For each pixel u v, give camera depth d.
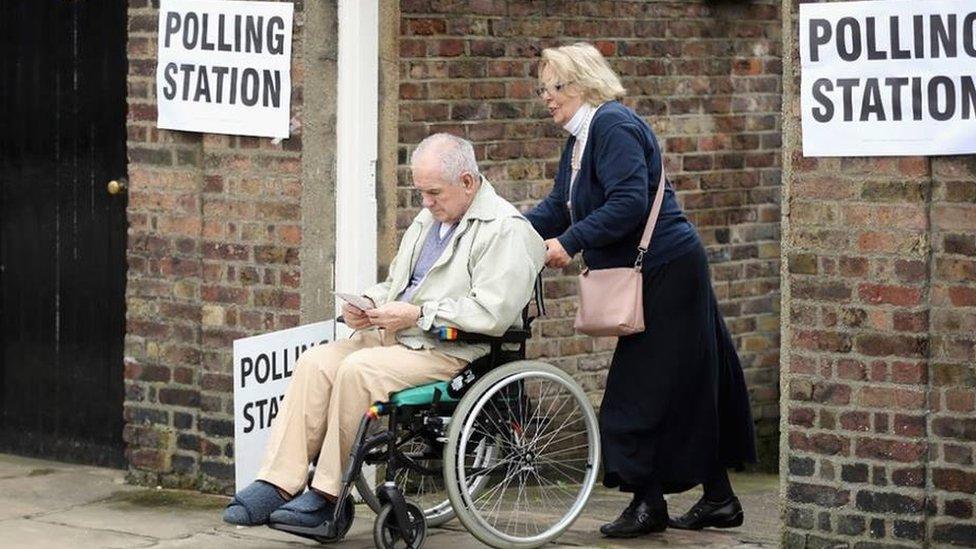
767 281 10.12
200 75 8.16
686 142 9.65
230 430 8.22
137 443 8.52
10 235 9.16
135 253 8.46
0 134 9.12
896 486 6.71
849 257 6.72
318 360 6.82
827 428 6.83
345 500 6.69
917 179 6.57
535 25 8.91
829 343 6.79
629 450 7.26
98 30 8.71
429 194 6.82
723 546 7.27
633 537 7.37
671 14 9.51
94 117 8.78
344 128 7.93
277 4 7.95
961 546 6.63
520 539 6.93
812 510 6.89
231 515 6.62
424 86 8.50
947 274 6.57
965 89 6.47
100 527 7.57
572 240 6.95
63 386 9.02
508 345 7.10
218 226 8.20
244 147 8.09
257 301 8.11
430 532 7.36
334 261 7.99
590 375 9.27
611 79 7.22
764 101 9.98
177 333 8.37
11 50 9.02
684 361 7.25
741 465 7.61
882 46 6.59
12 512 7.89
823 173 6.74
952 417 6.61
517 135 8.87
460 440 6.67
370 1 7.94
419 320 6.71
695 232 7.34
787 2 6.77
